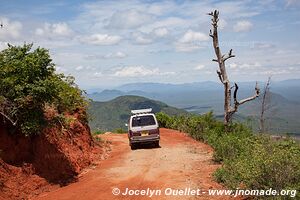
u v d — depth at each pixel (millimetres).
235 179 10695
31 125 11922
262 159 9086
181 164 14844
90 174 14078
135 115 20203
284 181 8820
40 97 12023
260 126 19156
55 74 14688
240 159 11555
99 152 18062
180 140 22156
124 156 17594
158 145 20375
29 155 12578
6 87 11617
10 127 12086
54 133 14188
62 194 11555
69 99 16062
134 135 19609
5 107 11633
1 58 12000
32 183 11836
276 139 13133
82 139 16812
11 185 11055
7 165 11492
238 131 20703
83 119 17812
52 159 13273
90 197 11148
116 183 12570
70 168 13914
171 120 30938
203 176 12586
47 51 12430
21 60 12125
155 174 13477
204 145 19609
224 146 14812
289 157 9188
